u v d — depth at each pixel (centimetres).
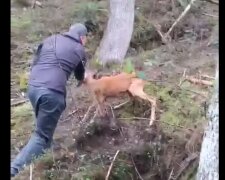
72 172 431
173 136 449
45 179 423
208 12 774
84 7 773
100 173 427
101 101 477
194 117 464
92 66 609
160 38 724
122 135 471
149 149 444
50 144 442
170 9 796
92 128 476
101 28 738
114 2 646
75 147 466
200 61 602
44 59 434
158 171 436
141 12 786
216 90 325
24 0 864
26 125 510
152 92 511
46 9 834
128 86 479
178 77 548
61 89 431
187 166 425
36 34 756
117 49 634
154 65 596
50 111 429
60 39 439
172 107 484
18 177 420
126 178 433
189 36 720
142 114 492
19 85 593
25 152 432
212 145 330
